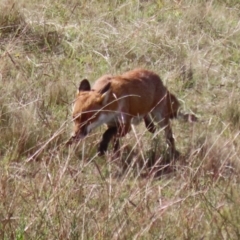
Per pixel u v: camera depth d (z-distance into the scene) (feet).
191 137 53.98
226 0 86.48
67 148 51.29
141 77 53.93
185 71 67.77
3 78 62.18
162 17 79.56
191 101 63.98
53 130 53.16
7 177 41.45
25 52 68.13
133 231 38.09
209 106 63.10
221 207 43.21
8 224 37.45
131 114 52.95
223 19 79.77
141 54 69.82
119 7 79.36
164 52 70.69
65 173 42.80
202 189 44.75
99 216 39.17
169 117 56.54
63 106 59.11
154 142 53.57
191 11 78.64
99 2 81.51
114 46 70.85
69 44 70.64
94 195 41.37
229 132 56.85
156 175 50.24
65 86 61.21
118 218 37.93
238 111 60.44
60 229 37.04
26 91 59.62
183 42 72.84
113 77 52.85
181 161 50.26
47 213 37.78
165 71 68.08
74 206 38.86
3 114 53.67
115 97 49.67
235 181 47.39
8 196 40.81
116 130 52.24
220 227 40.73
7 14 72.02
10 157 47.83
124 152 50.96
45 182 41.37
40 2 78.79
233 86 66.49
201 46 74.23
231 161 51.11
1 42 69.72
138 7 79.87
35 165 45.93
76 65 67.62
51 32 71.72
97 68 67.15
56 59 68.39
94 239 37.04
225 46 74.13
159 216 38.91
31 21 72.84
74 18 77.15
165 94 55.42
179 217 40.47
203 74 67.87
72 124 53.67
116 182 44.55
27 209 39.42
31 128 52.85
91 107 50.08
